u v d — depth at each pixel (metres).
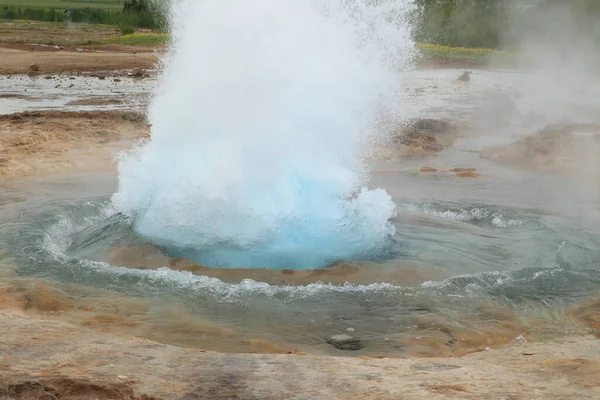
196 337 5.77
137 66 41.25
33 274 7.12
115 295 6.66
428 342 5.74
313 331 5.97
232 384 4.21
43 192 11.03
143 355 4.72
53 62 41.00
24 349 4.72
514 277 7.27
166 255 7.84
